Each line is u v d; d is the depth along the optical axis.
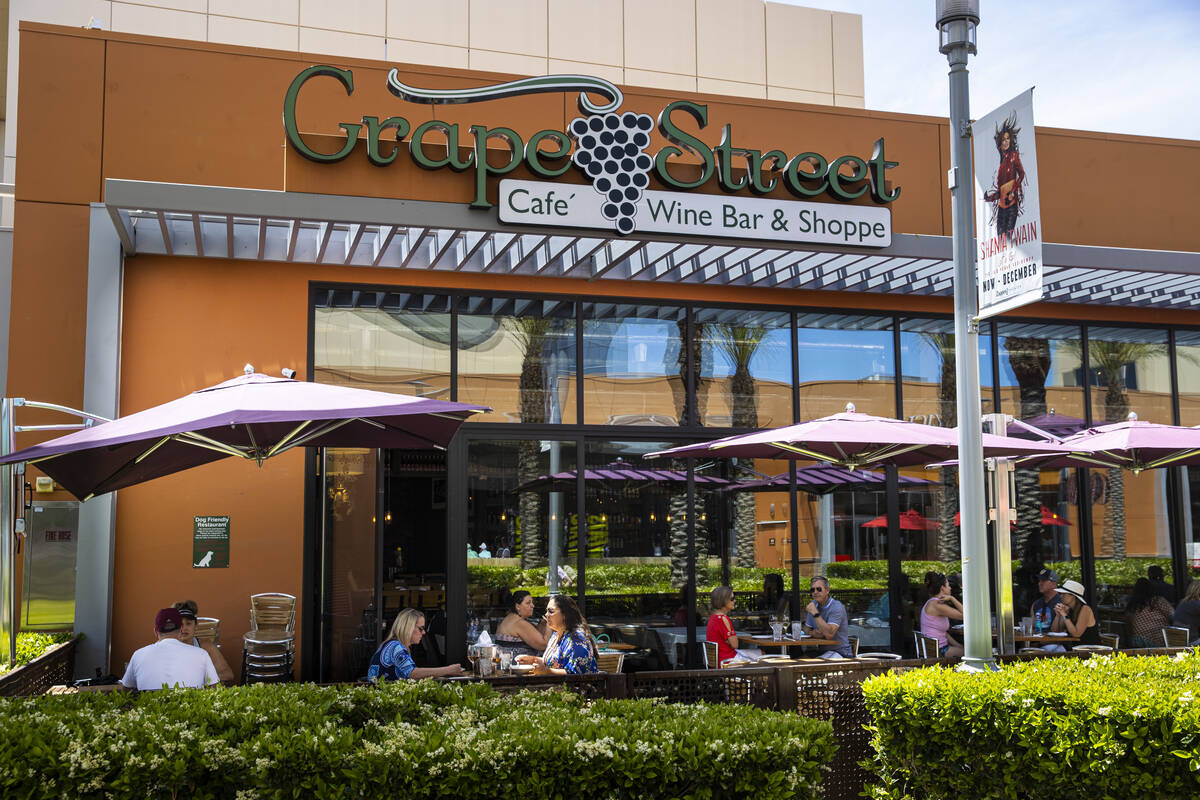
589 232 9.56
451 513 10.53
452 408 6.23
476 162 9.37
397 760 4.49
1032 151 6.29
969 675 6.02
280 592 9.90
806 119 11.93
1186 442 9.50
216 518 9.80
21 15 14.76
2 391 9.90
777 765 4.71
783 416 11.71
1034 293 6.22
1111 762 5.18
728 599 9.73
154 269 9.92
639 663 10.79
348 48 15.95
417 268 10.55
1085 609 11.41
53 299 9.46
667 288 11.48
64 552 9.26
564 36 16.97
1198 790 5.07
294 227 9.41
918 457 9.61
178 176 9.79
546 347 11.02
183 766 4.33
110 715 4.90
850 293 12.13
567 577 10.77
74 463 6.89
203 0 15.50
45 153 9.56
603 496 10.98
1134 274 11.55
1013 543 12.59
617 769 4.54
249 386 6.76
